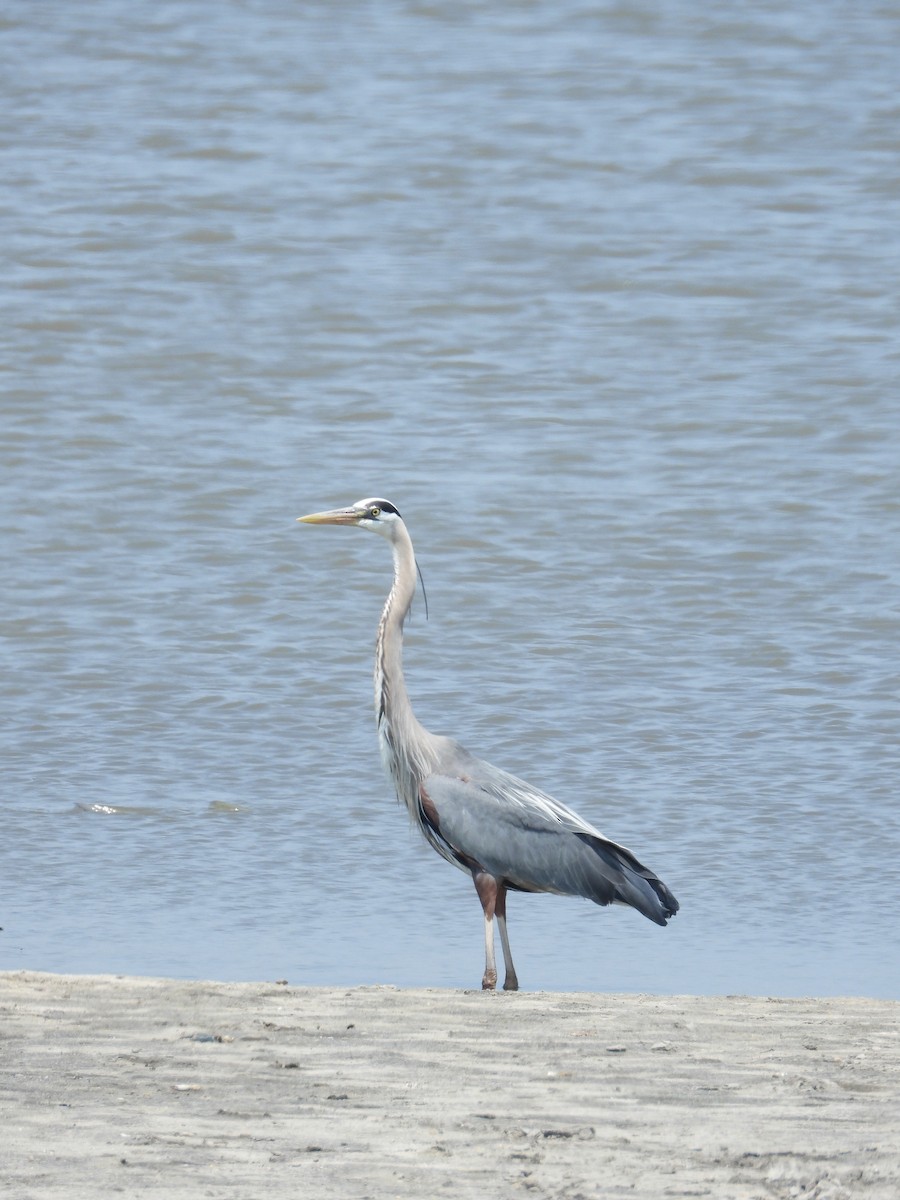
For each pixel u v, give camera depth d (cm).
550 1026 921
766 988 1157
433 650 1966
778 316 3089
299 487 2438
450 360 2931
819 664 1930
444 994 998
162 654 1934
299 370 2878
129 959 1195
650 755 1678
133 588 2122
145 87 4247
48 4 4881
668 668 1922
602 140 3891
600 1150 710
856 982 1170
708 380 2864
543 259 3319
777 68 4306
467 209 3553
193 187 3625
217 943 1238
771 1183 673
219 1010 938
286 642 1975
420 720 1761
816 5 4775
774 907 1344
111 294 3134
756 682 1878
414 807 1183
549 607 2097
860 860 1439
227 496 2406
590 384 2845
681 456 2581
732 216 3522
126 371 2856
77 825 1501
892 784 1605
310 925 1288
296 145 3872
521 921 1330
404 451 2586
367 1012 941
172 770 1641
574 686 1862
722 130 3941
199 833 1489
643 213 3531
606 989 1156
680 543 2286
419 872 1418
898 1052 878
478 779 1163
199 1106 760
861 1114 763
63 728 1736
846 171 3747
